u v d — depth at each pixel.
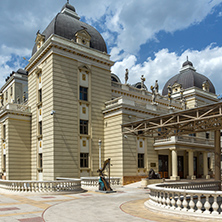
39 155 31.59
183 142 33.94
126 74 39.03
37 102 32.66
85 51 32.53
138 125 22.80
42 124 30.56
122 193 21.14
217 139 22.33
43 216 11.63
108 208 13.62
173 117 19.11
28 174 32.56
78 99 31.19
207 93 50.97
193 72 52.59
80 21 35.94
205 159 39.69
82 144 30.70
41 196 18.94
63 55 30.55
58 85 29.55
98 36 36.25
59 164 27.92
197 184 18.89
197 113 17.47
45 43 30.92
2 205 14.77
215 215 10.56
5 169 33.16
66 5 36.72
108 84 34.97
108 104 33.84
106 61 34.62
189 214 10.99
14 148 32.00
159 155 36.00
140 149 32.69
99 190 22.19
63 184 21.12
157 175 27.67
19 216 11.64
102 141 32.78
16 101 48.12
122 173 29.42
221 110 16.05
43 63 31.58
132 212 12.47
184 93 50.16
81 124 31.28
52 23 32.62
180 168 39.22
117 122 31.14
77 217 11.40
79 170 29.59
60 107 29.23
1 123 35.03
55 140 28.09
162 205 12.56
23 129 33.25
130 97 38.28
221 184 21.47
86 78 32.69
